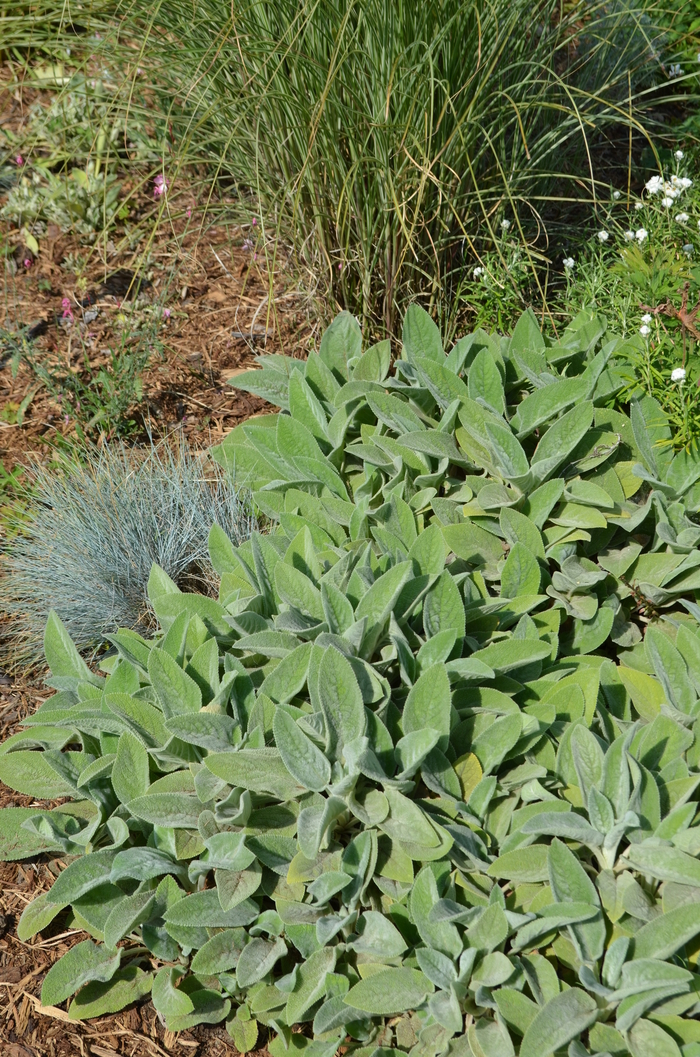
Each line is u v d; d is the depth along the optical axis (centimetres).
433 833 177
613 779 181
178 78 367
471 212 356
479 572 234
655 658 208
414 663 204
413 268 342
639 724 200
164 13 335
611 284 326
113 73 411
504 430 237
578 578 229
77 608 276
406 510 239
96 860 198
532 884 180
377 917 179
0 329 365
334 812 185
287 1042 181
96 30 378
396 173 318
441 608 210
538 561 232
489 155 358
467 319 364
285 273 395
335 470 267
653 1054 155
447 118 321
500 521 230
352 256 345
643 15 419
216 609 227
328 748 190
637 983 158
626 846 183
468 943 170
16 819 220
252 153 361
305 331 377
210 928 193
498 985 169
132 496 293
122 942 200
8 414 352
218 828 193
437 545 219
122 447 321
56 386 355
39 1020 192
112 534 286
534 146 365
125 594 280
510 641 203
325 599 207
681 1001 162
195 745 204
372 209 333
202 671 213
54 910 203
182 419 350
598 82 419
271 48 304
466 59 320
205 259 416
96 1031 190
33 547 287
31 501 311
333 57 274
